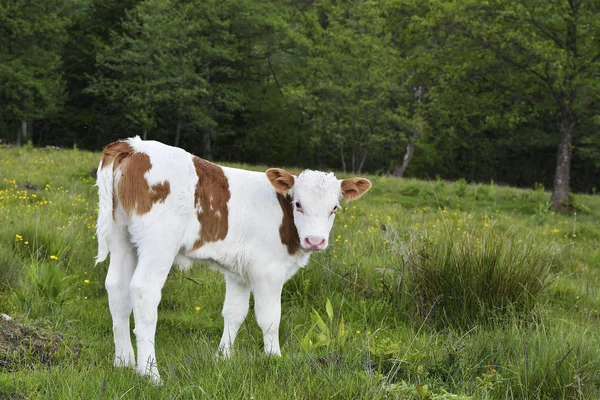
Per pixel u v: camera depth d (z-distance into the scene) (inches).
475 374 189.0
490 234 287.1
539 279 269.0
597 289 335.9
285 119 1649.9
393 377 169.2
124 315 180.2
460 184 723.4
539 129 1577.3
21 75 1263.5
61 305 235.6
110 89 1373.0
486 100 817.5
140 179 178.4
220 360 176.1
